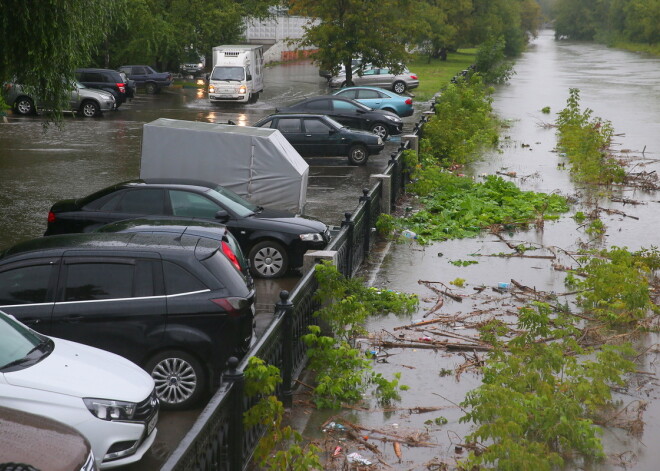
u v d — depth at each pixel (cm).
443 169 2400
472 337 1052
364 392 879
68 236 904
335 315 958
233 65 4216
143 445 712
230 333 828
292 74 6356
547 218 1791
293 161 1656
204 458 575
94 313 822
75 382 688
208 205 1336
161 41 5266
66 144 2811
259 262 1341
